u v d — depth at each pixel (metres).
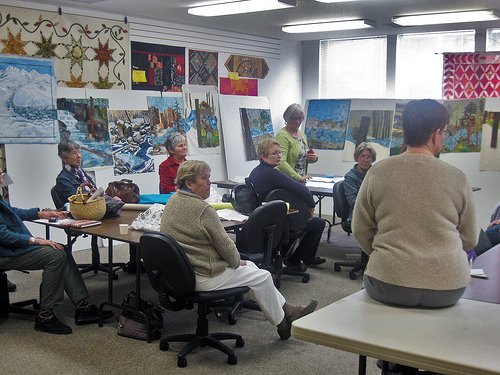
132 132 5.97
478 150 6.61
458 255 1.90
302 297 4.08
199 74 6.83
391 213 1.93
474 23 6.33
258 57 7.65
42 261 3.29
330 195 4.88
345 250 5.63
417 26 6.64
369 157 4.68
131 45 6.00
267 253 3.49
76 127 5.47
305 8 5.52
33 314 3.52
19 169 5.08
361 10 5.62
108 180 5.76
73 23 5.42
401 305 2.00
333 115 7.54
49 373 2.79
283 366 2.90
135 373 2.80
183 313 3.73
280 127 8.20
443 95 6.96
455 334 1.74
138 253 3.23
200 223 2.78
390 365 2.35
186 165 2.86
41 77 5.16
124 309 3.31
